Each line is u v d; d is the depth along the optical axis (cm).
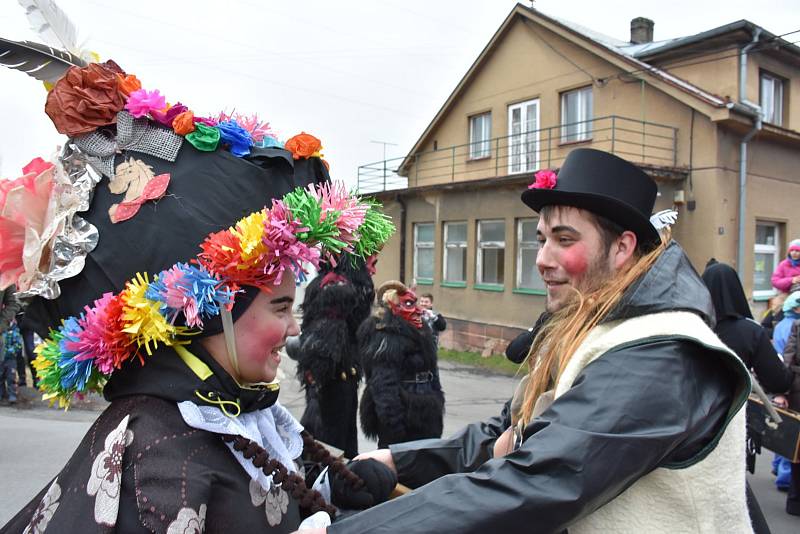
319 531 103
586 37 1161
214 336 109
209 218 109
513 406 152
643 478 113
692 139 998
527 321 1108
